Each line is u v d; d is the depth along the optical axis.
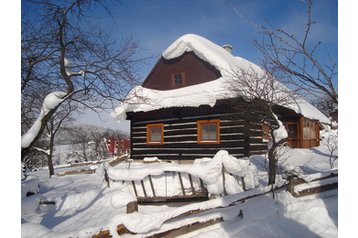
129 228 3.55
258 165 9.23
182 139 12.20
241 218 4.67
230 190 5.69
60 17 5.07
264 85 6.81
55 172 14.70
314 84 3.05
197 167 5.92
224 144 10.95
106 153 30.05
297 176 5.81
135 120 13.86
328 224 4.65
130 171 6.65
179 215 4.03
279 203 5.12
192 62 12.84
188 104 10.98
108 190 6.87
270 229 4.45
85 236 3.28
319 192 5.90
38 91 6.10
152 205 6.40
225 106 10.98
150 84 14.25
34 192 7.43
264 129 11.53
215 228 4.34
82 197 6.90
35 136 4.25
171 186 6.39
